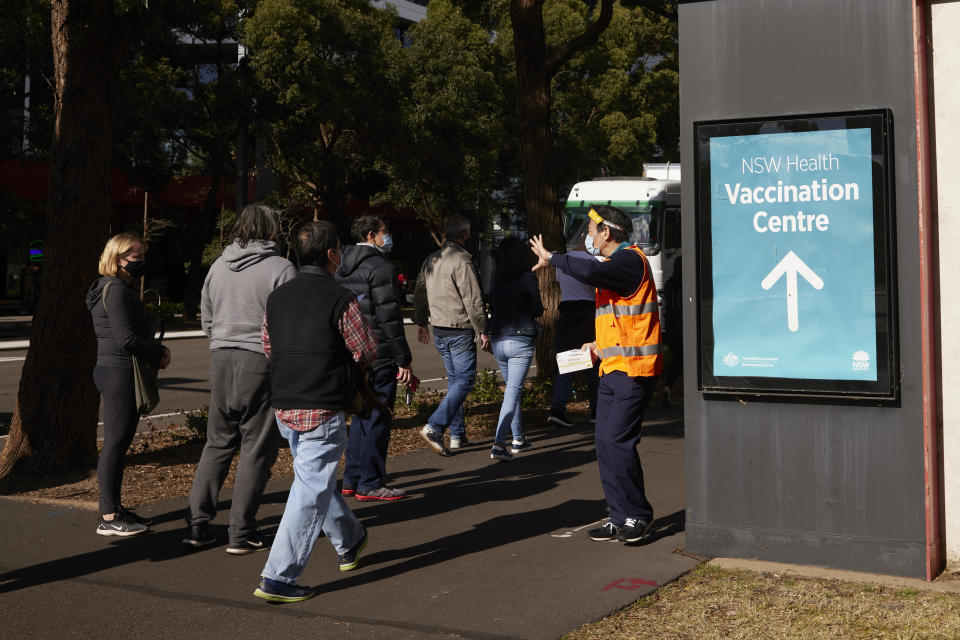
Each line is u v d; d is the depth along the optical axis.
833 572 4.78
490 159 38.34
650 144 42.47
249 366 5.22
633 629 4.05
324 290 4.59
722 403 5.09
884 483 4.71
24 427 7.34
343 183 38.50
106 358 5.71
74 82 7.31
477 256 43.03
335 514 4.90
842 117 4.76
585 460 8.12
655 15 16.38
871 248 4.71
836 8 4.80
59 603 4.52
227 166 33.50
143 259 5.76
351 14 34.06
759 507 5.02
